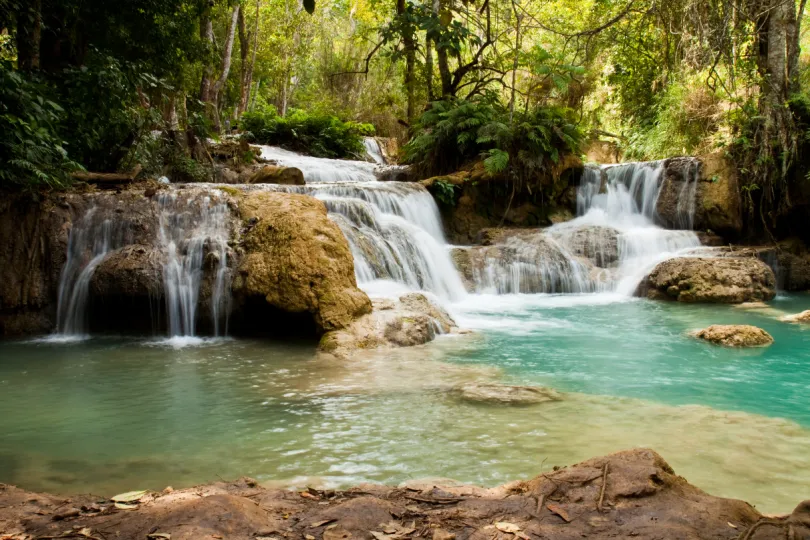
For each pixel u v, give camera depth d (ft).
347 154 91.91
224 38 102.83
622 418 16.75
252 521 8.48
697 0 27.09
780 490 11.84
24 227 32.09
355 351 25.68
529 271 45.24
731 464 13.24
